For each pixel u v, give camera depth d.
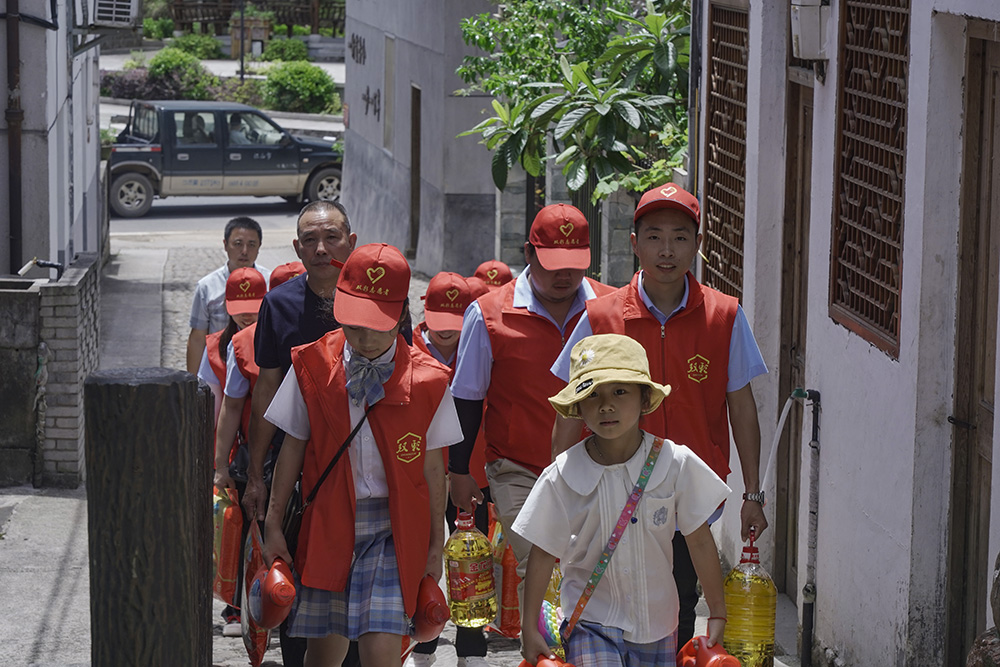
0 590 8.32
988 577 5.17
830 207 7.13
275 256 25.78
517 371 6.49
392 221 24.84
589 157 11.74
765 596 5.64
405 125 23.77
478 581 6.52
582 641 4.74
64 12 15.52
